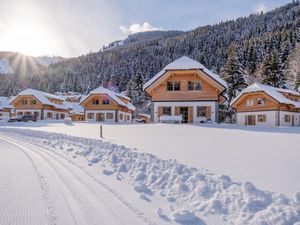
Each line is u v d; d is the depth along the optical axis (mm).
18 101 67188
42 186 7457
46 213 5516
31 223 5066
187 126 26719
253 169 7578
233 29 156625
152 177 7762
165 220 5125
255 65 84250
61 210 5668
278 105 42625
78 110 81188
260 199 5391
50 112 69688
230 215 5184
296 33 98500
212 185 6379
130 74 136000
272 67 63438
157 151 11039
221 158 9219
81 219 5207
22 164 10852
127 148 11930
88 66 183125
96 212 5543
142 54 170125
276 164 7996
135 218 5230
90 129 27219
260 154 9617
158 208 5500
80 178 8352
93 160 11102
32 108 66625
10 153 14219
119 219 5188
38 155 13445
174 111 36531
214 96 35781
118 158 10492
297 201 5141
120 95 65750
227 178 6695
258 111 44781
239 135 16875
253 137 15422
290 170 7281
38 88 164000
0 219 5254
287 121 44406
